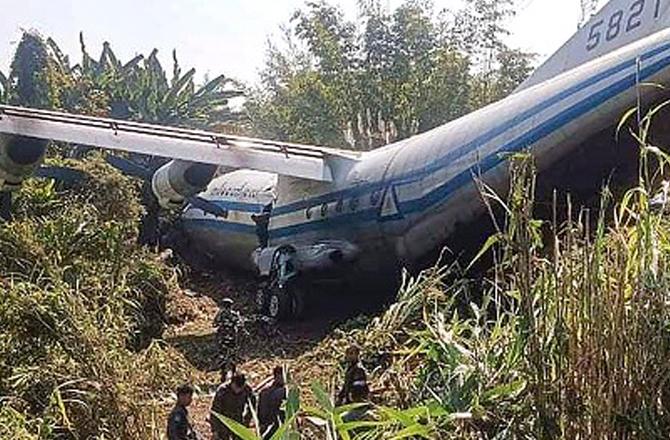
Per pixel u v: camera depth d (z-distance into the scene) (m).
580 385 3.53
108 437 7.25
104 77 30.09
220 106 33.38
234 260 20.39
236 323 12.19
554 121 10.98
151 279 14.31
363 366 8.46
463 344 4.59
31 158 14.13
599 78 10.56
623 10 11.86
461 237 12.55
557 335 3.60
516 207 3.96
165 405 8.62
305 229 16.11
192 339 13.89
